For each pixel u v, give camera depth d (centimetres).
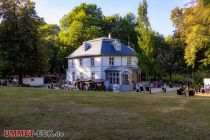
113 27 9919
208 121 1415
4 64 5541
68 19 9094
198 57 5319
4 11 5766
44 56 5978
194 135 1159
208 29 3978
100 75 6744
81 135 1139
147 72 3922
